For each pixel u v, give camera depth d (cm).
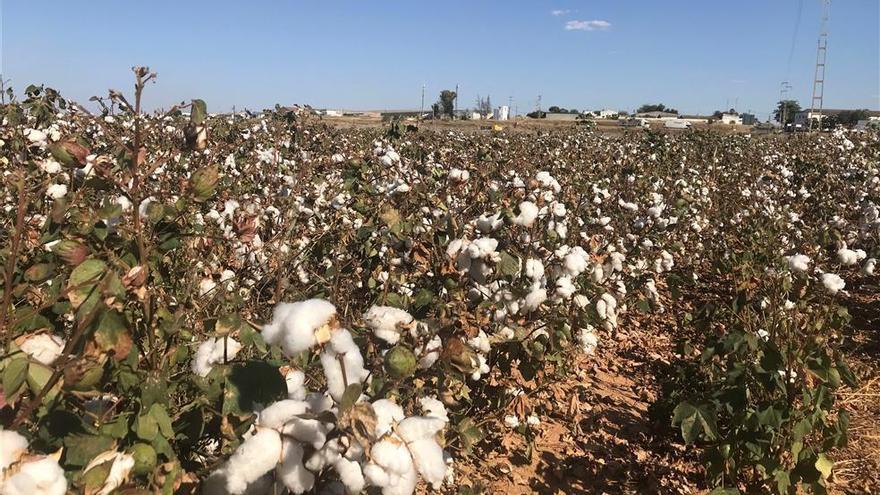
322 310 128
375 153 529
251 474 125
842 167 1095
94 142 411
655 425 394
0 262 211
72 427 136
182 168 382
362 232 358
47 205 287
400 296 287
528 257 291
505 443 350
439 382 234
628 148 1253
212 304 257
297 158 575
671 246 604
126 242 174
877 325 572
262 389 145
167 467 137
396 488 124
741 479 340
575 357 446
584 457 357
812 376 305
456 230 314
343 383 129
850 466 360
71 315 177
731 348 328
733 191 963
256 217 320
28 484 104
